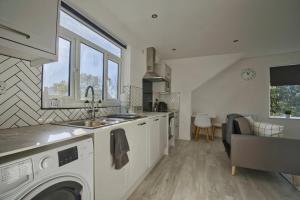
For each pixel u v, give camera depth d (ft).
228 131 8.80
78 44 6.44
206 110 16.57
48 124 4.81
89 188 3.54
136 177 6.26
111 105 8.61
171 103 15.33
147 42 10.84
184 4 6.58
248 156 7.06
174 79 15.28
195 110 17.02
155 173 7.66
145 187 6.36
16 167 2.21
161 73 12.91
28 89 4.45
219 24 8.26
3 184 2.06
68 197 3.10
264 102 14.23
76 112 6.10
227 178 7.18
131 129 5.91
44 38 3.72
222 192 6.06
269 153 6.71
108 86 8.57
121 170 5.12
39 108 4.75
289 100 13.56
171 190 6.15
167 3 6.52
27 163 2.35
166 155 10.33
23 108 4.33
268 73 14.07
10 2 3.05
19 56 4.01
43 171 2.56
